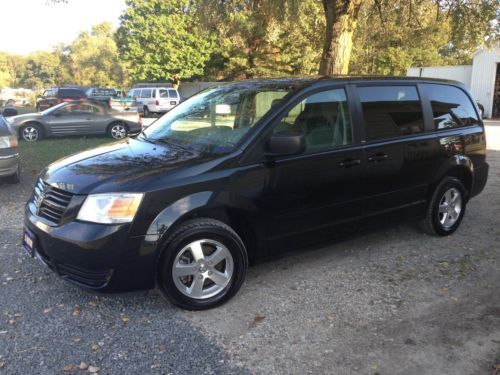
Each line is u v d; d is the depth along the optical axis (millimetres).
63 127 15539
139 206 3373
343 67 10125
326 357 3121
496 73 29469
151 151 4086
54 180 3732
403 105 4910
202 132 4316
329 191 4250
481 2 11266
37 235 3629
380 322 3561
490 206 6875
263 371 2973
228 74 37781
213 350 3186
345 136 4387
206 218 3674
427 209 5238
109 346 3207
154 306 3758
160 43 36594
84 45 75562
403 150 4762
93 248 3322
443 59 44750
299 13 12656
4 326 3424
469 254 4934
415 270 4508
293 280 4258
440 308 3783
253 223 3865
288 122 4031
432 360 3100
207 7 13305
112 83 67750
